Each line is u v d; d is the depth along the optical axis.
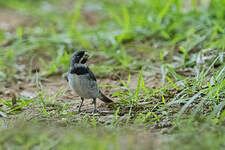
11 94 11.96
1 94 12.00
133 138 7.89
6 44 17.12
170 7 16.94
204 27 15.02
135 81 12.44
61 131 8.52
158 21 15.96
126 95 10.97
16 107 9.96
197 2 18.55
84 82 9.61
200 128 8.16
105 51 14.58
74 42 16.19
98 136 8.12
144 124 8.76
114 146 7.47
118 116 9.37
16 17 22.17
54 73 13.96
